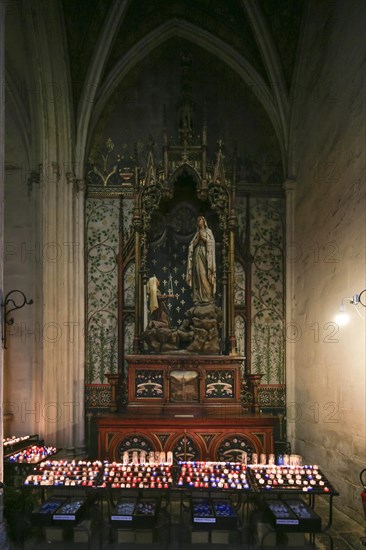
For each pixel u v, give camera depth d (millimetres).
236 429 6574
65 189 7859
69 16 7379
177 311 8320
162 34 8469
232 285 7781
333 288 6270
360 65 5480
